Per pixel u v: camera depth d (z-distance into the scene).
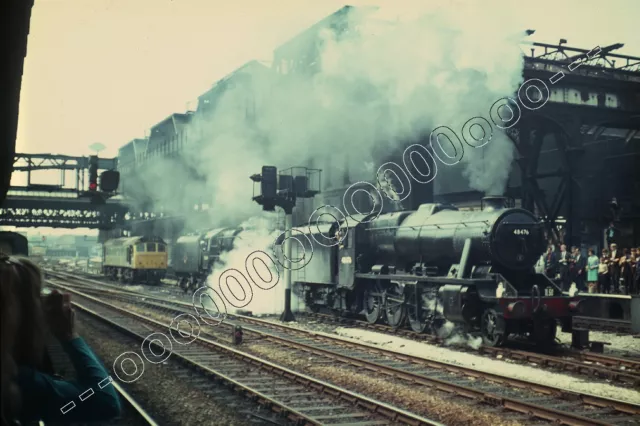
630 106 23.56
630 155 27.19
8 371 1.90
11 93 4.93
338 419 8.24
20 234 20.45
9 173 5.97
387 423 8.06
